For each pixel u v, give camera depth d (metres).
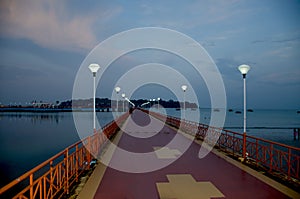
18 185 11.61
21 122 50.75
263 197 5.43
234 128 39.69
